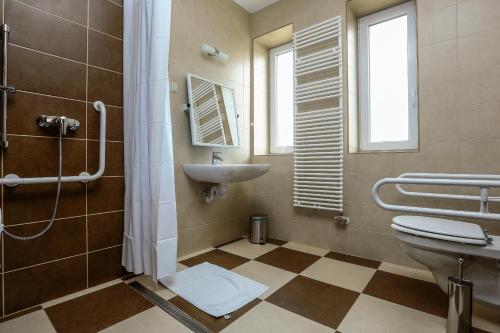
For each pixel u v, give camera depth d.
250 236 2.39
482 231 1.18
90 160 1.51
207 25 2.21
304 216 2.32
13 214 1.25
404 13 2.02
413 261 1.79
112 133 1.61
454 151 1.63
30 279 1.30
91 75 1.51
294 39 2.33
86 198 1.50
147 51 1.50
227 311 1.27
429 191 1.73
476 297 1.17
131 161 1.58
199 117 2.09
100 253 1.56
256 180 2.65
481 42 1.56
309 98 2.27
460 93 1.61
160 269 1.43
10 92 1.21
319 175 2.19
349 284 1.56
